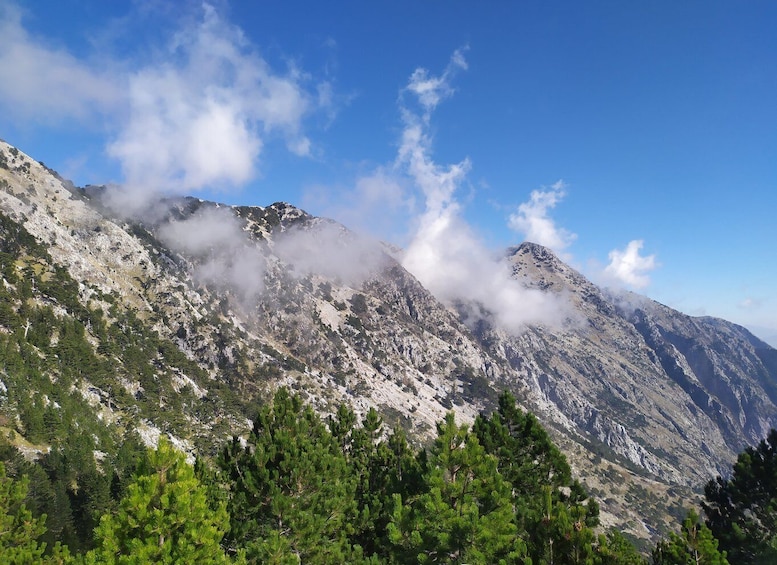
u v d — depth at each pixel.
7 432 80.38
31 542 28.22
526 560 16.31
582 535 16.94
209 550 17.50
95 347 141.88
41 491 65.25
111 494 74.38
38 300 142.00
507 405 31.03
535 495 26.50
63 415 90.88
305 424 31.80
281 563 20.64
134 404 124.94
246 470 25.89
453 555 20.41
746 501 28.91
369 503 29.28
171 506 17.47
